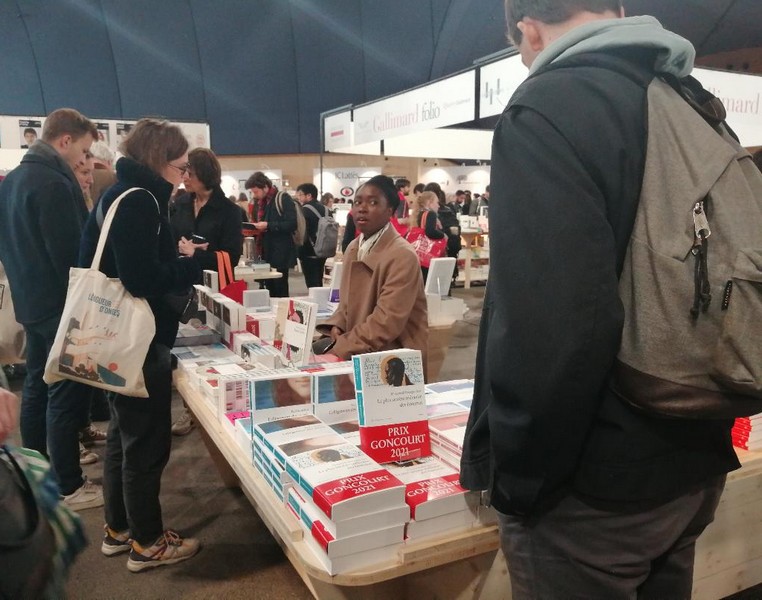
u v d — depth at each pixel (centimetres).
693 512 89
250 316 253
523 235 79
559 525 88
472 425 98
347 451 123
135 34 1441
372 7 1398
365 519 104
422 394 136
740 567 179
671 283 75
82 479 249
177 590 194
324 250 584
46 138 240
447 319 309
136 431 187
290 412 146
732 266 73
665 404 77
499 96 416
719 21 977
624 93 82
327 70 1519
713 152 78
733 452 90
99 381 168
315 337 279
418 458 133
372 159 1450
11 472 79
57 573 82
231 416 164
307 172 1623
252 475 137
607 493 82
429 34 1366
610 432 82
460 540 112
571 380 76
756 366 73
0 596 73
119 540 212
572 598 89
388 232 217
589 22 89
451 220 756
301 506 114
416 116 527
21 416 257
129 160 170
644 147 80
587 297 75
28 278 234
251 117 1583
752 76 462
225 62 1512
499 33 1225
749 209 76
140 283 166
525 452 82
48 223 227
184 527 233
